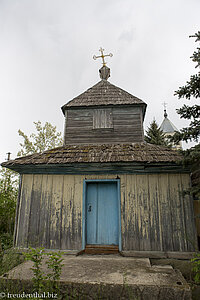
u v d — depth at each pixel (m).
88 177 6.05
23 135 15.12
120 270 4.02
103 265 4.35
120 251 5.37
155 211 5.58
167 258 5.08
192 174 6.02
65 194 6.01
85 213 5.82
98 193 6.11
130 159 5.60
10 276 3.73
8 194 10.55
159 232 5.43
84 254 5.45
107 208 5.96
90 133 7.68
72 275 3.74
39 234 5.79
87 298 3.32
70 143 7.66
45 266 4.37
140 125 7.61
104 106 7.85
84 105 7.85
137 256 5.18
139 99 7.98
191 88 4.86
